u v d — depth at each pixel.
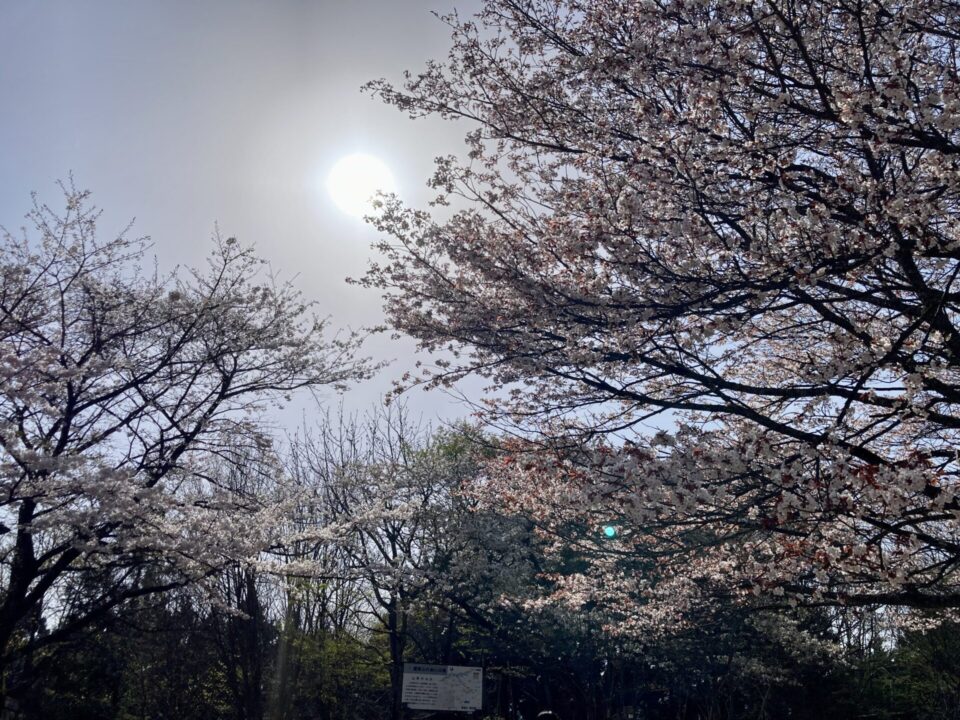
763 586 8.20
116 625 14.29
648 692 22.80
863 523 7.60
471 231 8.93
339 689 21.14
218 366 13.32
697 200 7.38
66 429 11.23
